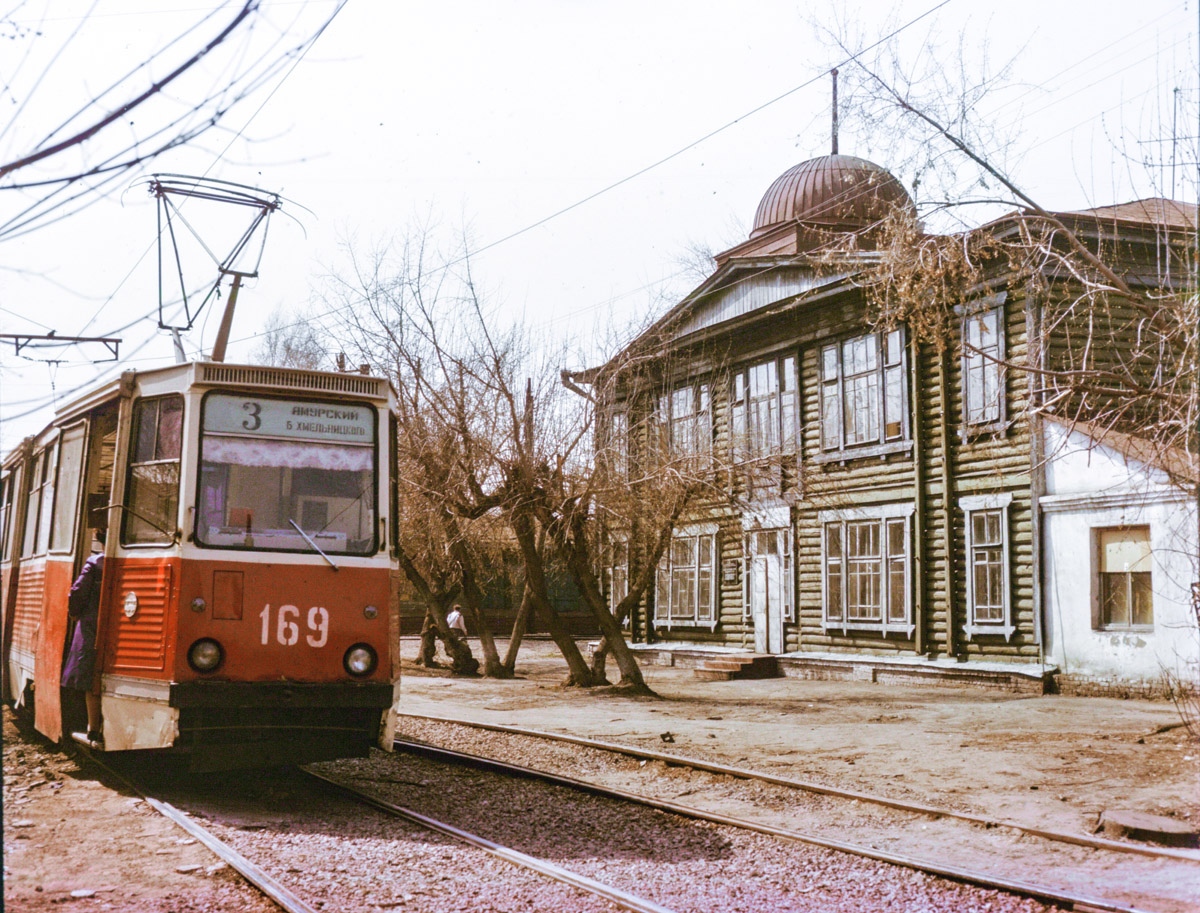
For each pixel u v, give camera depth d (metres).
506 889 6.60
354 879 6.67
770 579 24.67
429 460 20.05
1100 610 17.14
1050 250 10.63
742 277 25.30
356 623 8.91
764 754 12.16
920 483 20.44
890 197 15.01
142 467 9.09
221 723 8.43
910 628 20.59
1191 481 9.91
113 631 8.94
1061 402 11.09
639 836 8.31
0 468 13.29
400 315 20.33
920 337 12.12
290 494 8.97
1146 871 7.28
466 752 12.35
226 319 11.73
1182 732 12.82
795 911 6.39
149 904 5.98
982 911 6.43
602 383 20.59
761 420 24.77
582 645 39.56
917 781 10.45
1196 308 9.31
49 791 9.17
